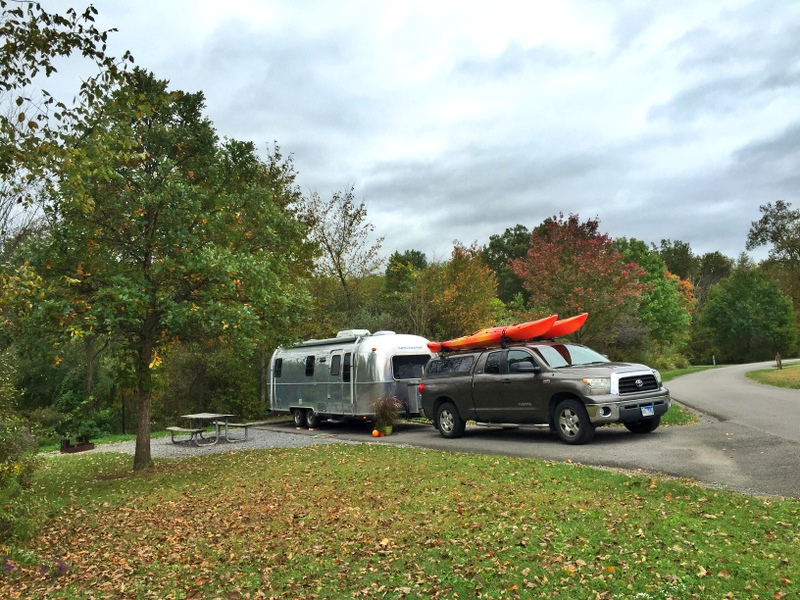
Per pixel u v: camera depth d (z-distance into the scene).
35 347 12.02
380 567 6.07
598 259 20.22
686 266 89.88
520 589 5.19
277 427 22.48
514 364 13.86
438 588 5.39
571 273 20.27
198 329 13.27
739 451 10.14
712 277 93.00
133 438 22.81
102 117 8.66
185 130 12.75
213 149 13.33
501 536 6.58
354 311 29.80
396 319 29.09
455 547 6.38
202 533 7.97
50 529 8.80
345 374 18.77
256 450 15.50
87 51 7.75
